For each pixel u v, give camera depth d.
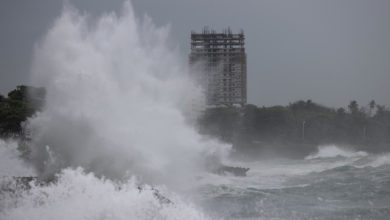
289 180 56.22
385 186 45.81
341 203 37.22
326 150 176.25
